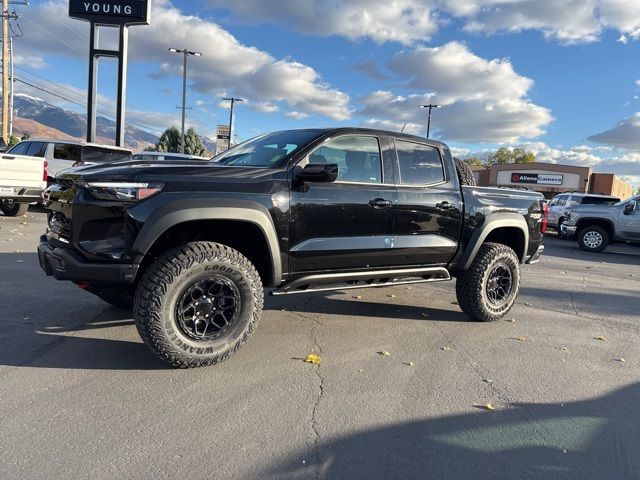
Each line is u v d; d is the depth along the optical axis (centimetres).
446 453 279
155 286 348
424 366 408
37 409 303
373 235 452
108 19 2198
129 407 312
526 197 584
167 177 360
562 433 308
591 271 1044
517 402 349
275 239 392
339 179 436
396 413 323
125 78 2266
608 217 1467
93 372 360
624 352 473
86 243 352
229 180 379
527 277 896
